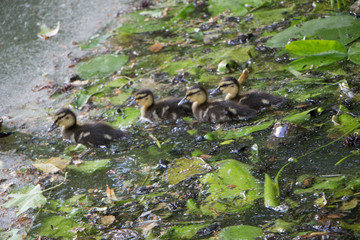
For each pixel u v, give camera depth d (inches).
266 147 393.4
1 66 633.0
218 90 475.5
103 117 493.7
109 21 728.3
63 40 686.5
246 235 295.7
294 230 294.5
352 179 330.3
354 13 589.3
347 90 451.5
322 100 446.9
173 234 311.9
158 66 580.4
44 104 534.9
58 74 596.4
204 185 357.1
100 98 529.0
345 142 372.8
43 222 348.2
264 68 529.7
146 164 402.6
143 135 452.1
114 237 319.3
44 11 781.3
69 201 369.7
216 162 383.6
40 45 679.1
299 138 395.9
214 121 457.1
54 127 457.1
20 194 378.6
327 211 304.8
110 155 426.3
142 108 487.8
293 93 470.3
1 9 798.5
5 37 713.6
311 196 322.0
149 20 716.7
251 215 317.1
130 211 344.8
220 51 584.1
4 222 354.9
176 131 450.0
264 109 456.8
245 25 647.1
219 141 418.3
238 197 336.5
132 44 649.0
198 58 580.4
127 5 780.6
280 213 313.3
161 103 480.1
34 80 589.0
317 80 482.0
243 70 533.0
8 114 521.3
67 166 416.2
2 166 428.5
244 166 369.1
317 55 513.7
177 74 550.3
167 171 385.7
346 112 415.8
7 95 561.3
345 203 308.5
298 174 349.7
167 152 415.8
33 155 442.9
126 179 386.3
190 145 421.1
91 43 668.1
